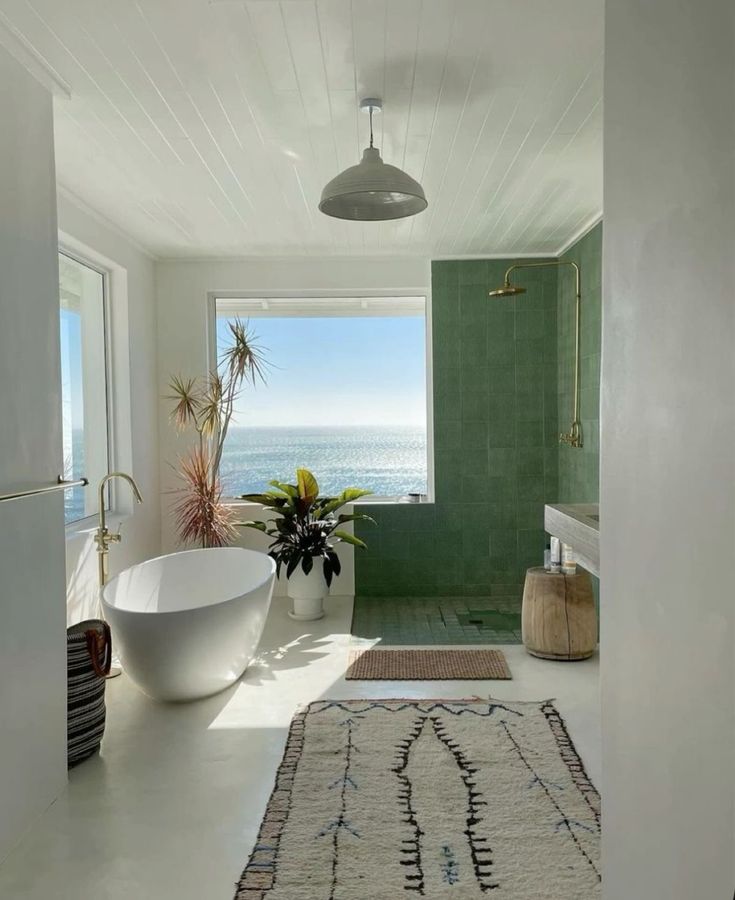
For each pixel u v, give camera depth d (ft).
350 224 15.57
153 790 9.09
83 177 12.50
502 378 18.86
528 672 13.21
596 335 15.61
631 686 4.59
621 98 4.68
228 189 13.15
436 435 18.95
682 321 3.75
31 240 8.60
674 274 3.85
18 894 7.12
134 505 16.69
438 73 8.95
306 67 8.76
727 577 3.26
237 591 15.10
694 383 3.61
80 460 15.14
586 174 12.62
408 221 15.49
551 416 18.86
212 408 17.71
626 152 4.59
